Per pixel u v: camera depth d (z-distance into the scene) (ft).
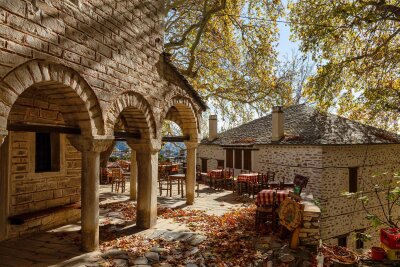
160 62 26.14
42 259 17.25
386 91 45.37
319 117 56.65
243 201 37.01
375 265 17.57
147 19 23.99
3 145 20.27
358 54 47.34
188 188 34.68
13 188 20.81
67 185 25.32
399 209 55.01
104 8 18.48
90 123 17.39
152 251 18.95
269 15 57.31
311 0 46.47
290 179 49.19
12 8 12.14
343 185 46.88
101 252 18.53
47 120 23.49
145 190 24.36
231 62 64.08
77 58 15.96
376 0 41.88
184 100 30.73
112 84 19.25
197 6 58.03
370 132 52.54
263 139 55.72
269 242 20.57
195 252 18.86
